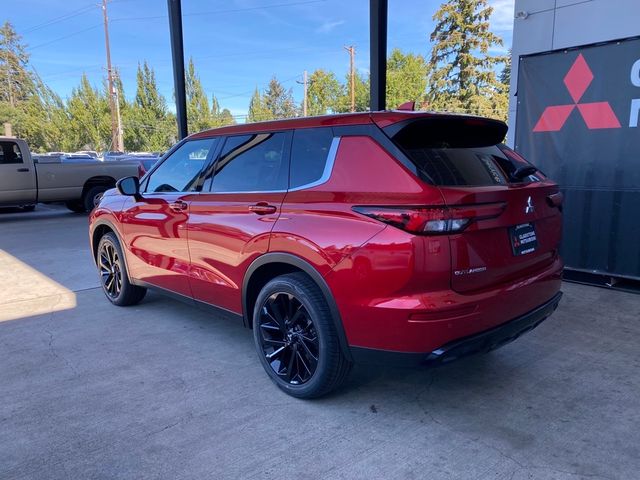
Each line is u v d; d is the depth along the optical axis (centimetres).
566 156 574
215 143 405
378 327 271
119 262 517
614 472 248
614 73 529
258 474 251
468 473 249
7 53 7506
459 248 261
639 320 458
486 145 334
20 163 1232
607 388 335
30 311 523
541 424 292
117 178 1411
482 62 4312
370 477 247
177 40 920
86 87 5669
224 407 318
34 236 1018
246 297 357
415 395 330
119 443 279
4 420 305
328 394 332
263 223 331
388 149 282
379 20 547
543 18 680
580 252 572
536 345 407
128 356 402
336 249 283
